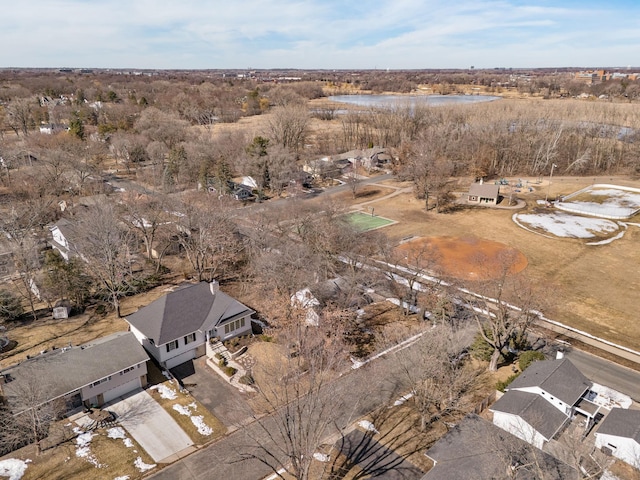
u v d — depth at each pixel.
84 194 91.50
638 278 63.72
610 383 42.25
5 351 45.03
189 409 38.47
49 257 53.22
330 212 62.50
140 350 41.28
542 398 35.59
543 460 29.38
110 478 31.42
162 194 74.44
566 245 75.31
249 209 81.00
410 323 51.47
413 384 36.34
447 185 101.75
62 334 48.41
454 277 58.69
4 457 33.03
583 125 141.12
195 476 31.83
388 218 88.38
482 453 29.75
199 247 58.00
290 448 31.27
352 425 36.38
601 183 112.81
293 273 50.28
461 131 132.75
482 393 40.12
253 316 53.00
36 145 110.50
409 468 31.91
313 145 146.38
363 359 44.75
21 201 82.12
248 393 40.12
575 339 49.50
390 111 156.75
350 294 51.41
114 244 56.50
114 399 39.59
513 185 110.00
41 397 34.62
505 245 75.12
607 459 32.19
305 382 40.25
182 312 45.91
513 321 46.00
